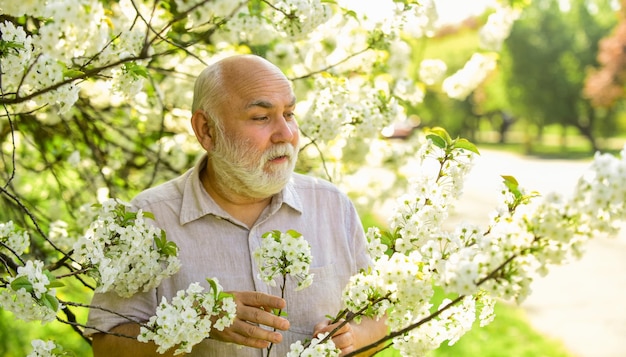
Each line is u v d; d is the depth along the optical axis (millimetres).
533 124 33625
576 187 1473
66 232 3471
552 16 31594
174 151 4000
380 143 4648
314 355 1828
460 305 1870
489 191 17234
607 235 1483
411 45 4414
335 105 3164
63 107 1932
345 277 2381
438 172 2051
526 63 31453
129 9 3115
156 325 1894
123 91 2357
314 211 2379
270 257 1905
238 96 2191
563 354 6266
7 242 2305
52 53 1732
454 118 34750
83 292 3889
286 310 2252
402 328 1859
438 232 1983
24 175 4414
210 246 2260
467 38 20688
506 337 6699
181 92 4031
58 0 1779
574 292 8352
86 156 4082
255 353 2191
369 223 11172
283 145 2207
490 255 1554
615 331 6953
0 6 1777
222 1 2252
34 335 4773
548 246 1528
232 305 1846
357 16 3455
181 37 3564
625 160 1455
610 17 31938
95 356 2248
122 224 2092
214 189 2305
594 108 31875
